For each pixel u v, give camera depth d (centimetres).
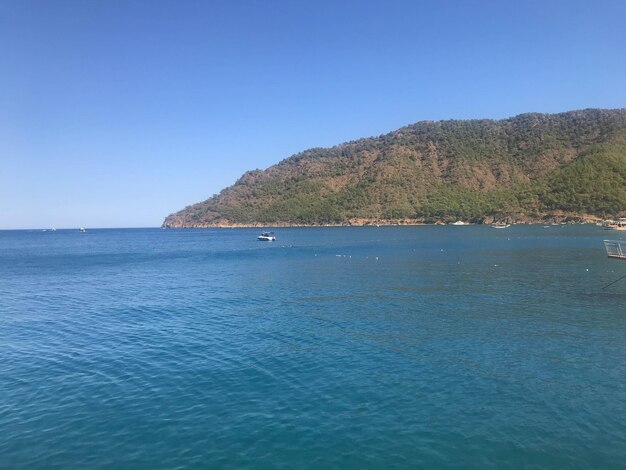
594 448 1151
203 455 1132
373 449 1153
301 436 1220
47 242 15575
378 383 1585
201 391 1536
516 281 3997
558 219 19650
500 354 1894
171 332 2359
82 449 1167
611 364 1750
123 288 4056
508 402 1419
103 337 2281
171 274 5153
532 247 8125
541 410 1361
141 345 2117
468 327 2364
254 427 1272
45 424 1307
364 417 1327
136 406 1422
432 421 1298
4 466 1090
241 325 2489
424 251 7800
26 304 3288
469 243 9712
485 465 1081
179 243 13338
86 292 3850
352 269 5259
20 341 2225
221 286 4059
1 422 1323
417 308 2886
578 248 7712
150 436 1230
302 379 1634
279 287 3928
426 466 1077
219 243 12744
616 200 18388
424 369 1722
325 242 11700
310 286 3953
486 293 3403
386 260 6297
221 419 1323
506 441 1187
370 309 2881
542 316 2594
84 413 1377
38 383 1636
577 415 1327
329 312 2806
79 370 1777
